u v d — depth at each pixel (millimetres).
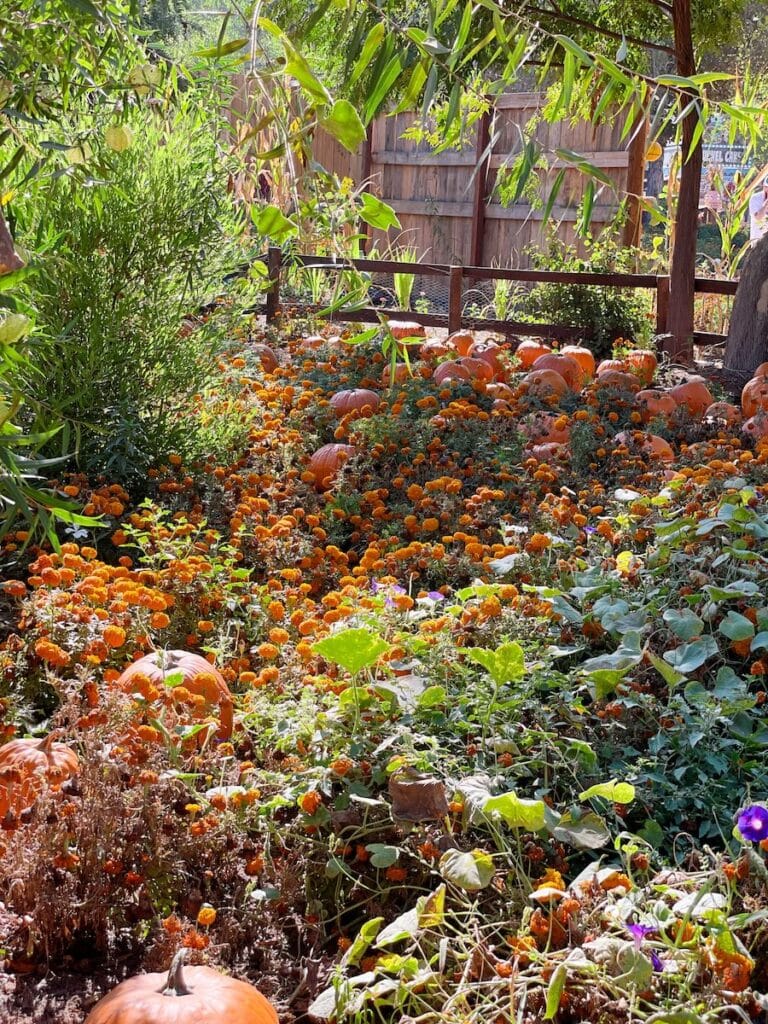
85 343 5020
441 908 2291
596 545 4176
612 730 2988
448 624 3406
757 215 10883
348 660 2762
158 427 5297
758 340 8648
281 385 7273
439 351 8289
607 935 2168
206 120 5699
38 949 2480
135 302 5227
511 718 2994
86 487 4824
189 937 2311
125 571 3824
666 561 3830
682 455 5820
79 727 2693
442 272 9938
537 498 5305
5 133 3051
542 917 2266
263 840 2719
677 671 3133
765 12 14156
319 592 4387
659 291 9484
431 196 14203
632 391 7395
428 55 2139
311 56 7277
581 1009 2117
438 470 5559
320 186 1913
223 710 3170
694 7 9945
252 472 5410
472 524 4707
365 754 2766
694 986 2133
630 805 2828
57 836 2486
